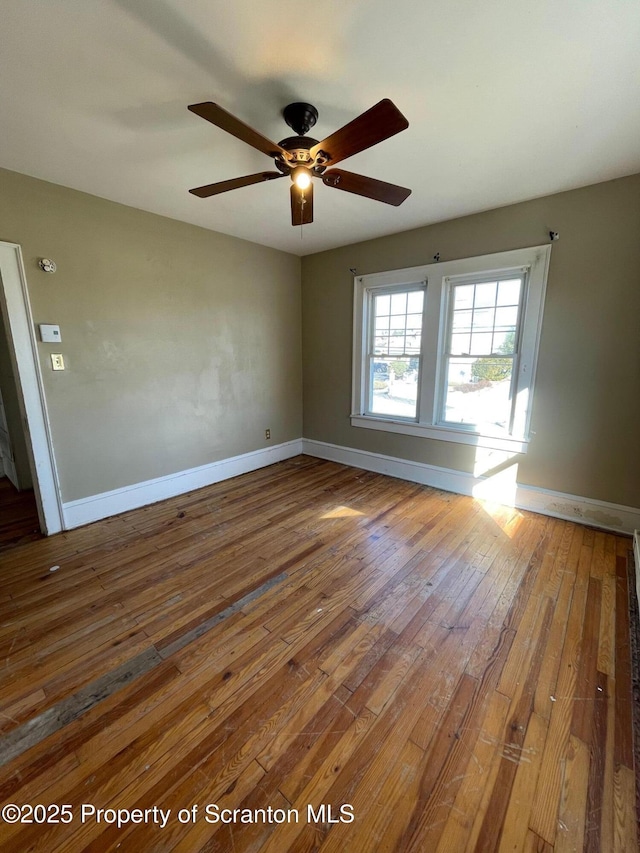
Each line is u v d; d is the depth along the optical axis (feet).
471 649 5.60
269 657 5.46
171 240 10.60
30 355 8.38
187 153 7.01
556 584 7.13
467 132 6.39
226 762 4.04
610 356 8.73
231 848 3.33
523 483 10.41
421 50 4.62
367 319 13.21
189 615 6.35
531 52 4.65
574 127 6.24
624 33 4.34
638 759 4.07
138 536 9.07
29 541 8.84
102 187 8.52
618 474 8.95
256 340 13.50
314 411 15.48
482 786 3.81
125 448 10.30
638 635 5.86
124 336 9.92
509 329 10.21
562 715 4.57
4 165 7.47
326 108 5.76
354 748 4.18
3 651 5.59
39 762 4.04
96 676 5.15
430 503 10.94
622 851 3.31
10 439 11.41
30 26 4.16
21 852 3.30
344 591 6.97
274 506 10.80
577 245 8.78
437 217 10.37
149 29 4.26
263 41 4.46
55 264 8.49
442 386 11.75
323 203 9.27
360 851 3.32
